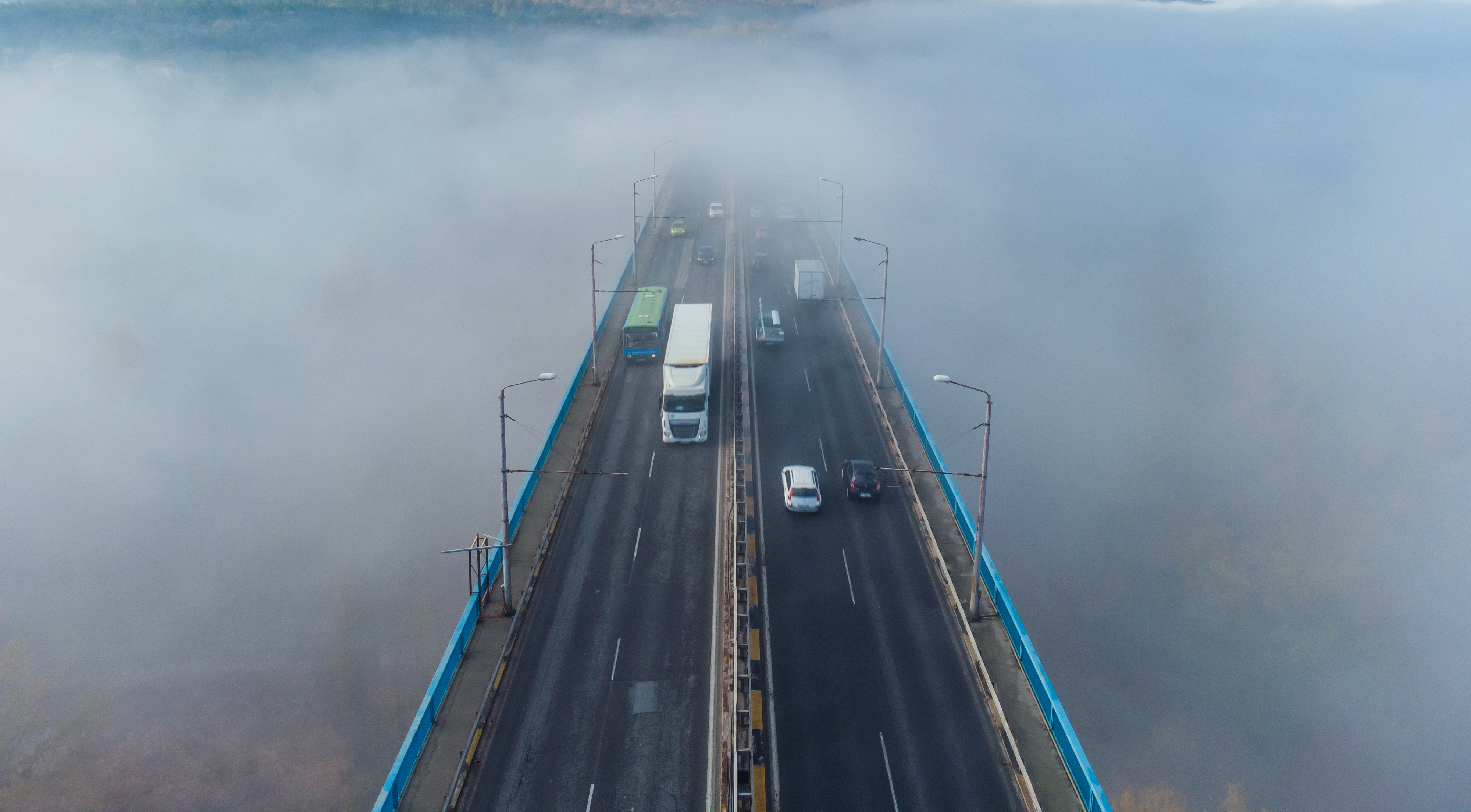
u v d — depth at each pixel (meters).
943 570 47.34
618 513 53.25
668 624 43.19
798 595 45.38
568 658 40.88
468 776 34.38
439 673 37.53
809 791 33.12
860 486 54.16
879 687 38.88
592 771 34.53
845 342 82.31
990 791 33.41
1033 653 38.75
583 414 66.25
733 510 52.06
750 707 36.41
